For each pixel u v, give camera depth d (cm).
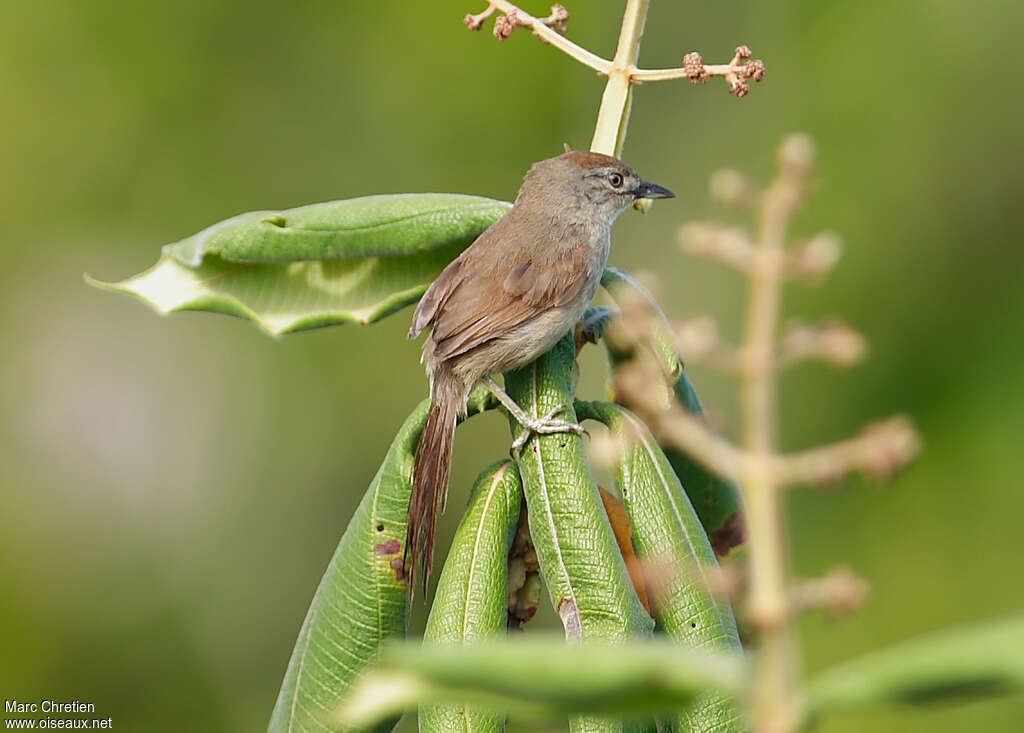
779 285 337
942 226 1237
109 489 1330
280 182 1382
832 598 288
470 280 713
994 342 1185
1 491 1297
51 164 1360
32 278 1356
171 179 1375
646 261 1345
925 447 1162
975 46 1246
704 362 327
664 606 457
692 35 1360
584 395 1219
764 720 257
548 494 467
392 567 502
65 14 1368
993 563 1106
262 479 1357
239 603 1291
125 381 1365
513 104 1391
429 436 574
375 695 237
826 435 1184
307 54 1398
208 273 553
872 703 236
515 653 235
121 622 1259
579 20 1390
